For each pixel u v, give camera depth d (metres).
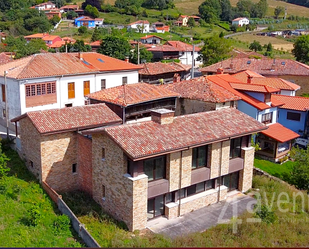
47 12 170.12
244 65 70.50
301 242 23.78
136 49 83.75
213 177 29.36
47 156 28.69
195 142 26.61
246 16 190.38
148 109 36.91
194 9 195.25
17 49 85.75
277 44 133.25
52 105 43.34
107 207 27.00
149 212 26.50
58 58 47.09
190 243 22.66
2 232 21.91
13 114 41.31
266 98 42.19
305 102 48.84
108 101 35.44
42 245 21.20
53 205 26.41
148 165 25.67
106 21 157.88
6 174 28.77
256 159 41.97
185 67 73.69
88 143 28.78
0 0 159.75
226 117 31.56
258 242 23.06
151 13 178.50
